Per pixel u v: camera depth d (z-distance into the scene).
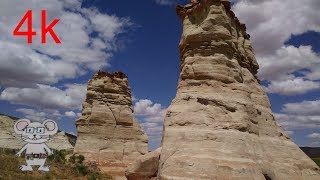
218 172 19.58
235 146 20.86
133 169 25.61
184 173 19.86
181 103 23.72
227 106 22.55
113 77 63.69
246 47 27.45
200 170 19.66
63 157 56.28
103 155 57.00
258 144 22.69
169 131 22.86
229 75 23.95
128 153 59.03
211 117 22.20
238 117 22.16
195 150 20.70
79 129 59.19
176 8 27.42
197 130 21.69
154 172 24.97
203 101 22.94
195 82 24.11
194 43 25.22
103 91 61.94
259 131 23.83
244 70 25.98
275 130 25.30
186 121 22.44
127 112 62.19
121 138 59.84
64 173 47.19
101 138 58.38
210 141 21.02
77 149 57.59
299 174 23.50
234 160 20.17
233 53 25.05
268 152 23.12
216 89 23.41
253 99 25.19
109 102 61.53
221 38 24.61
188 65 24.84
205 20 25.03
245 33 28.22
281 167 22.97
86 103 61.03
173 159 20.92
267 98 26.80
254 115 23.77
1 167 41.03
